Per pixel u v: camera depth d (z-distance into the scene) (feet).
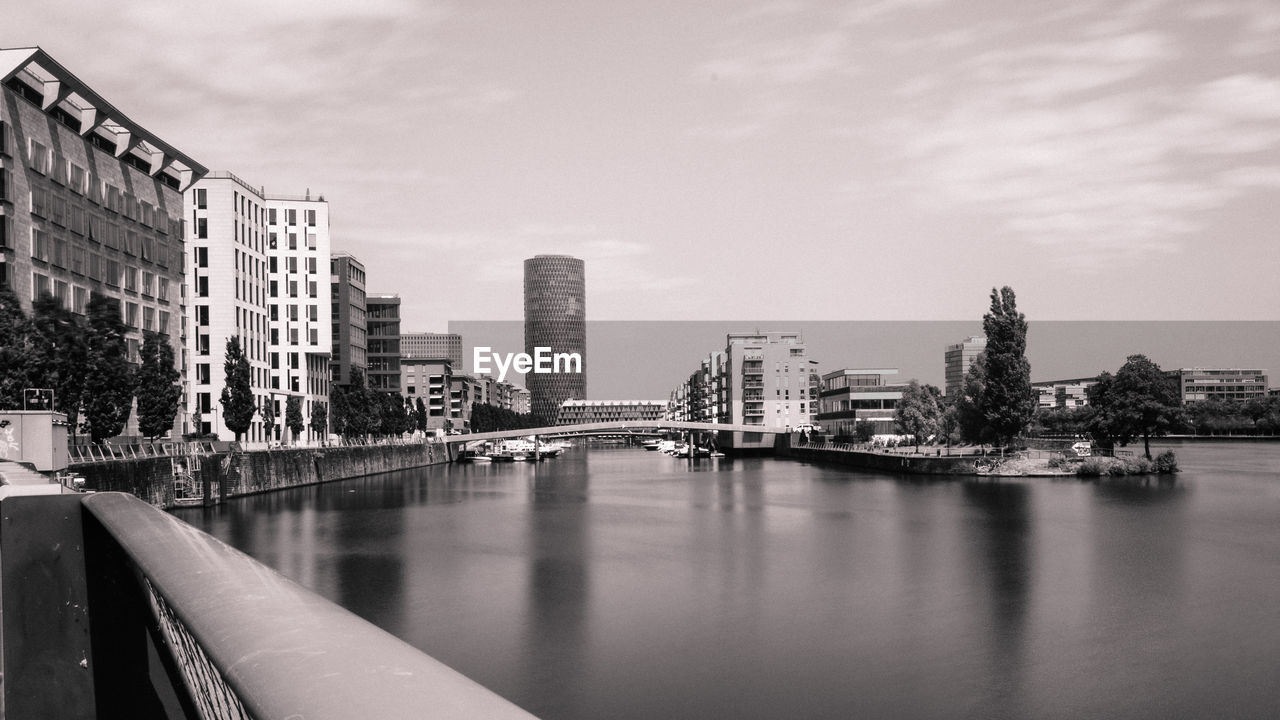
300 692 6.13
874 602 152.25
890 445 598.34
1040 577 172.76
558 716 100.63
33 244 225.76
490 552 206.59
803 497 337.93
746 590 161.79
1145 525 240.32
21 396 182.19
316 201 520.42
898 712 101.60
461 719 5.48
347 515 283.38
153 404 258.57
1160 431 399.44
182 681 11.14
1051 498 311.88
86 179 254.47
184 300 368.07
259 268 431.43
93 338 215.10
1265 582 166.50
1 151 213.25
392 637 7.63
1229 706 103.04
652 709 102.58
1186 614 142.82
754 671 115.03
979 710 101.71
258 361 426.10
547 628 135.85
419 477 494.18
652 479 464.24
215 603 8.79
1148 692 107.55
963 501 308.60
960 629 134.41
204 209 390.83
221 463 312.29
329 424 536.83
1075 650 123.75
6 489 13.97
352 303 605.31
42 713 13.48
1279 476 385.91
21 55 216.33
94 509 13.76
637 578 173.68
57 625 13.83
